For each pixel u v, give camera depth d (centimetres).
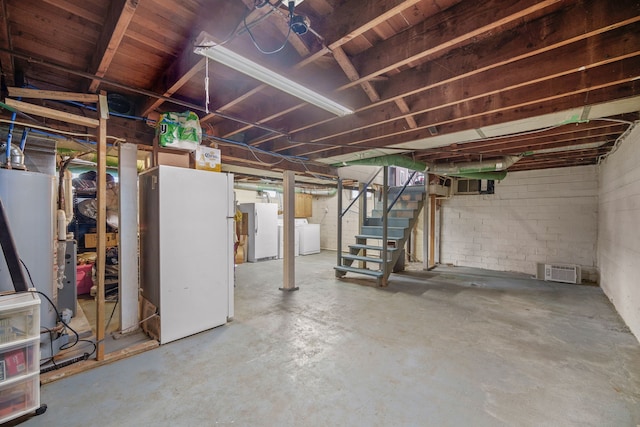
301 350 265
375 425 174
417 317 348
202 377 223
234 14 165
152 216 286
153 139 304
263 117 288
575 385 212
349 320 338
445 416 181
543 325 323
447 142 346
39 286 225
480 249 650
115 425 174
